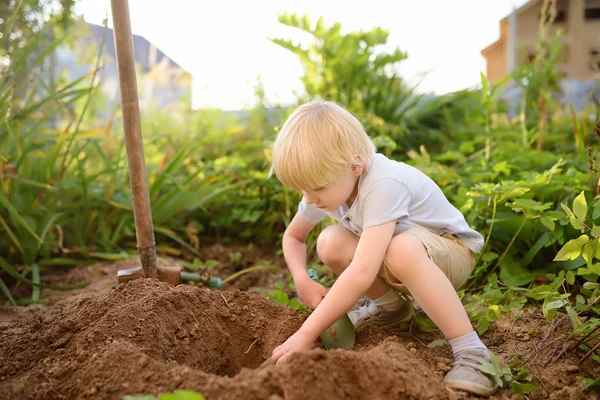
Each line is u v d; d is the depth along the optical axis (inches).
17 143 124.9
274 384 57.2
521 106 179.3
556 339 75.8
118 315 73.9
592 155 103.5
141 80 200.7
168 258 132.3
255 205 150.4
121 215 142.7
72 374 65.9
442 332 78.4
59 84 158.6
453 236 81.3
